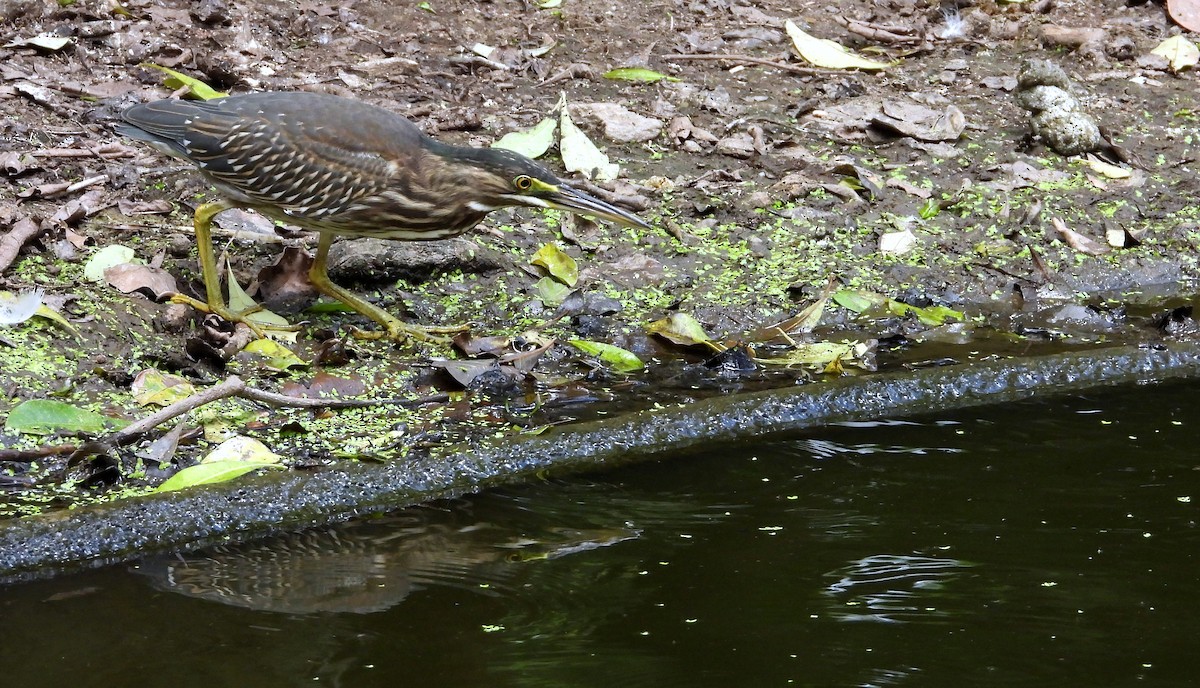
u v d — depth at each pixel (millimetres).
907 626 6223
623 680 5766
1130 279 11562
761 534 7195
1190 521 7285
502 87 13711
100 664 5906
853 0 16938
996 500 7566
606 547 7070
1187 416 8859
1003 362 9469
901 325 10594
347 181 9305
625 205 11781
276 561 6965
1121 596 6504
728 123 13367
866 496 7652
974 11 16750
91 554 6902
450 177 9500
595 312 10547
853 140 13352
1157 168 13250
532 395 9125
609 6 15984
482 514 7480
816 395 8898
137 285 9578
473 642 6113
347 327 9992
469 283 10766
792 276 11188
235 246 10641
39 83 12273
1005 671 5840
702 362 9859
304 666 5906
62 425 7973
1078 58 15570
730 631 6184
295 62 13602
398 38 14445
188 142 9359
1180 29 16578
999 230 12008
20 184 10703
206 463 7625
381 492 7605
